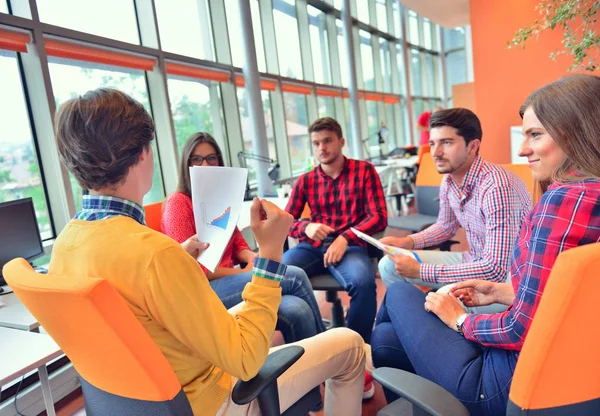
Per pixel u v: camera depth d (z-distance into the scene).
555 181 0.84
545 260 0.78
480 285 1.25
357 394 1.19
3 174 2.35
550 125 0.82
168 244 0.69
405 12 9.50
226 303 1.52
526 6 4.11
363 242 2.11
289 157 5.52
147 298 0.67
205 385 0.80
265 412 0.87
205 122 4.26
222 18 4.35
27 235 1.89
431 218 2.89
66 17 2.71
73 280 0.60
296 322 1.54
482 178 1.52
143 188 0.80
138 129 0.74
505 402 0.88
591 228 0.73
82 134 0.70
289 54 5.87
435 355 1.02
